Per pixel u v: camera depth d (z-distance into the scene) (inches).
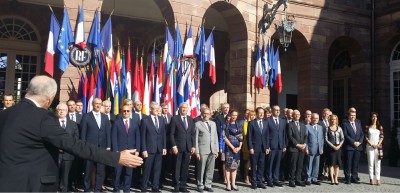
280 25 556.7
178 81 430.0
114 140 310.3
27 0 576.4
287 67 768.9
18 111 114.0
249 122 361.4
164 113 349.1
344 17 642.8
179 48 434.9
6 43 569.9
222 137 370.9
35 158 110.7
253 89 521.3
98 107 315.9
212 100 691.4
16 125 110.2
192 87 438.6
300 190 347.6
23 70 579.2
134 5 593.0
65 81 367.2
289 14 590.9
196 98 451.8
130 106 321.1
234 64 532.1
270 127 365.4
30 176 108.7
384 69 650.8
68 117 308.3
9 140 108.7
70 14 381.1
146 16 642.2
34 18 583.8
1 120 115.0
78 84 372.2
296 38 617.3
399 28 620.7
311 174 386.0
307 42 605.0
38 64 585.9
